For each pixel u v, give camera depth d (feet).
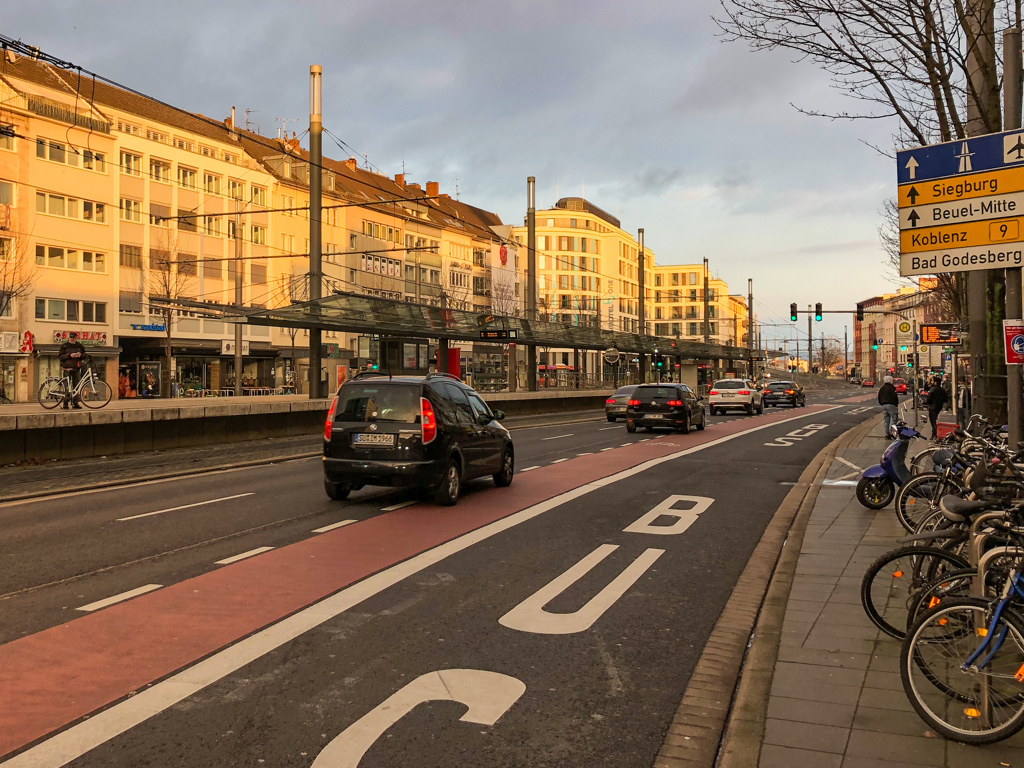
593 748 12.37
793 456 58.18
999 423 28.53
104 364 140.05
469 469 36.91
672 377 211.41
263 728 12.84
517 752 12.19
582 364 303.07
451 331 107.96
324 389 84.48
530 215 133.28
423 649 16.67
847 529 29.32
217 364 163.43
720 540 28.30
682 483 43.27
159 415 60.39
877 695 13.67
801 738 12.08
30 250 128.26
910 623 14.71
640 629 18.28
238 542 26.99
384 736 12.62
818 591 20.65
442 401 35.81
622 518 32.35
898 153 22.34
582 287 333.62
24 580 21.91
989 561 12.60
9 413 51.98
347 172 212.43
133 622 18.21
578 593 21.18
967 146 21.35
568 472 47.96
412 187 244.01
